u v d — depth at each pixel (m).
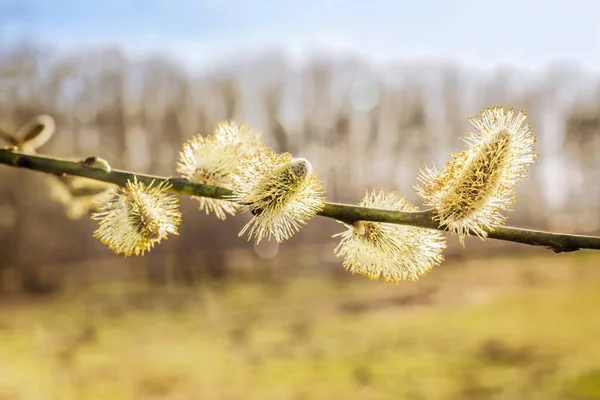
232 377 12.86
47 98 35.78
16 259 27.44
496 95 55.00
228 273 27.41
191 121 45.34
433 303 20.89
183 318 19.69
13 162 1.97
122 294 24.05
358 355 14.30
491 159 1.79
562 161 53.19
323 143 50.00
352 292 23.70
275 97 49.38
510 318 17.94
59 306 21.97
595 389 10.93
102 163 1.96
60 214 28.97
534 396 10.71
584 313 18.12
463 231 1.78
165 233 1.90
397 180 48.66
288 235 1.86
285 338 16.44
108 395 11.73
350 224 1.87
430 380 12.11
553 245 1.67
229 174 2.02
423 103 53.31
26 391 11.80
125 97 42.06
